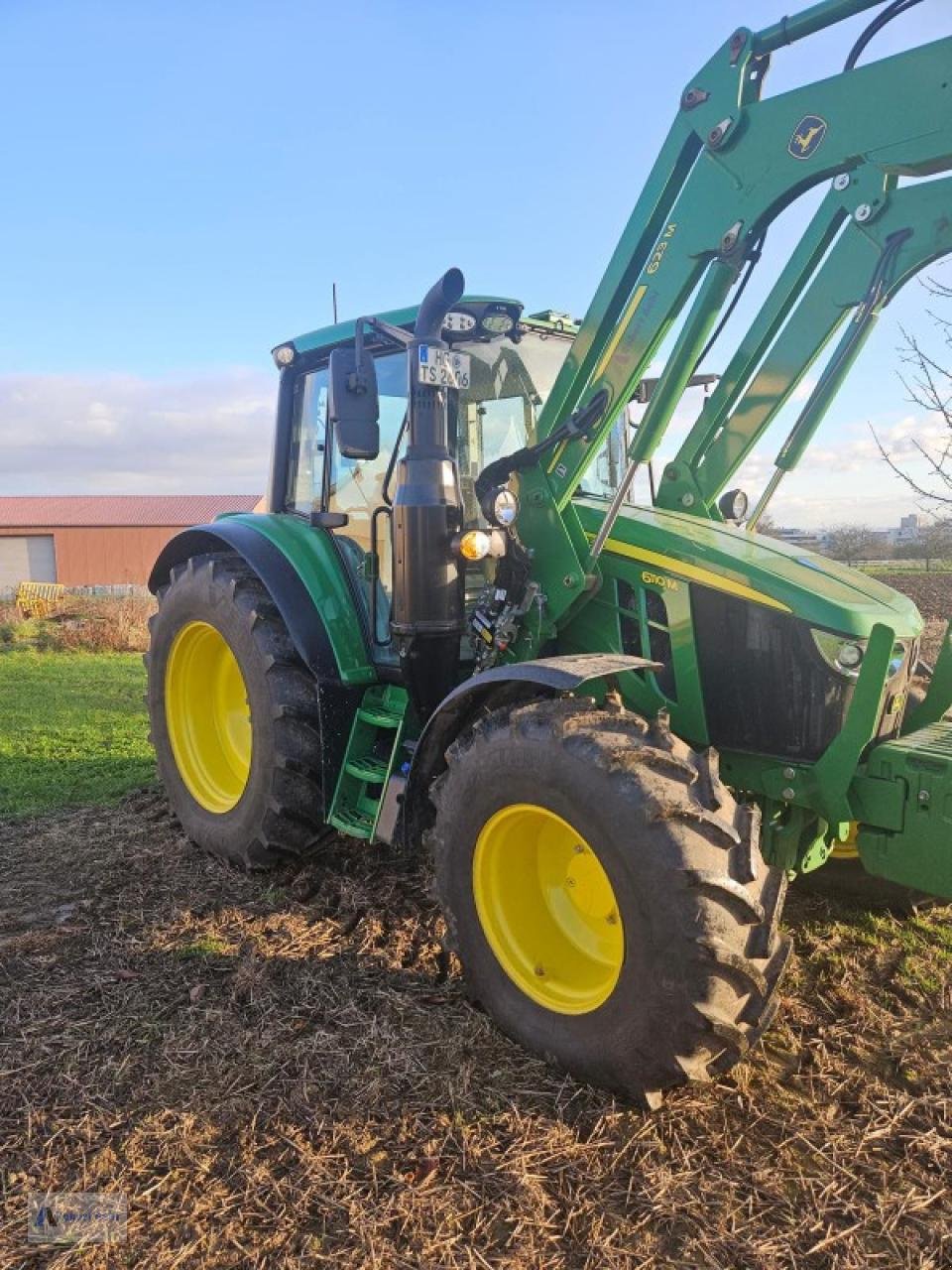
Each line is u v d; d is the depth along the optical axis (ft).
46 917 12.92
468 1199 7.64
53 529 150.71
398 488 11.82
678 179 10.68
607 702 9.30
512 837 9.73
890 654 9.20
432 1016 10.23
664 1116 8.61
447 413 12.14
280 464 15.84
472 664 12.69
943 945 11.98
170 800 15.87
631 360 10.80
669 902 8.00
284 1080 9.14
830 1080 9.19
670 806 8.16
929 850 9.14
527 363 13.53
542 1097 8.86
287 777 13.33
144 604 64.34
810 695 10.07
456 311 12.33
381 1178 7.86
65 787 19.21
